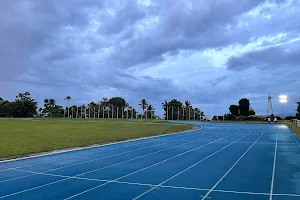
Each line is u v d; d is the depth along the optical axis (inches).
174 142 924.0
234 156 635.5
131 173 460.4
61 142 845.2
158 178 425.4
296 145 838.5
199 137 1107.9
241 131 1456.7
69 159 594.6
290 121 2763.3
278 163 548.1
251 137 1110.4
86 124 1962.4
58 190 360.8
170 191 355.6
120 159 596.7
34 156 619.2
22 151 664.4
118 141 922.1
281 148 771.4
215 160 583.5
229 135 1206.9
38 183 394.9
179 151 717.3
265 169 491.5
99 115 5403.5
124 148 771.4
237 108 4028.1
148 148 773.3
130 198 327.9
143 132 1267.2
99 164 539.2
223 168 501.4
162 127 1676.9
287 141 954.1
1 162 550.9
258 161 570.9
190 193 346.9
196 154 666.2
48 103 5364.2
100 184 389.4
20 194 344.2
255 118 3272.6
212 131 1457.9
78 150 726.5
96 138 972.6
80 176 438.9
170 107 4618.6
